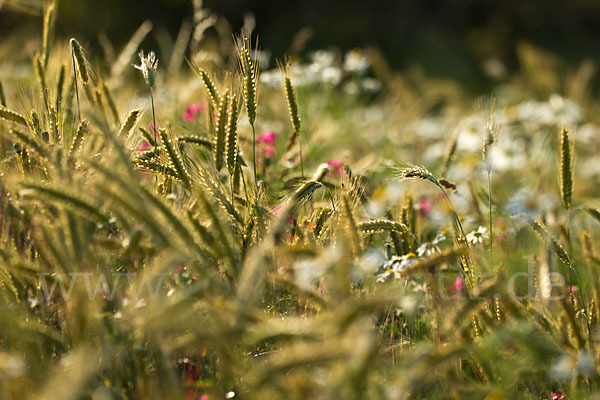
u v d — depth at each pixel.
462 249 1.87
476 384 1.90
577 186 2.58
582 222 2.37
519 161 2.69
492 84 7.13
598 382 1.86
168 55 3.91
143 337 1.87
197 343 1.80
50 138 2.00
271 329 1.76
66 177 1.86
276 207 2.04
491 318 1.88
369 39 9.05
